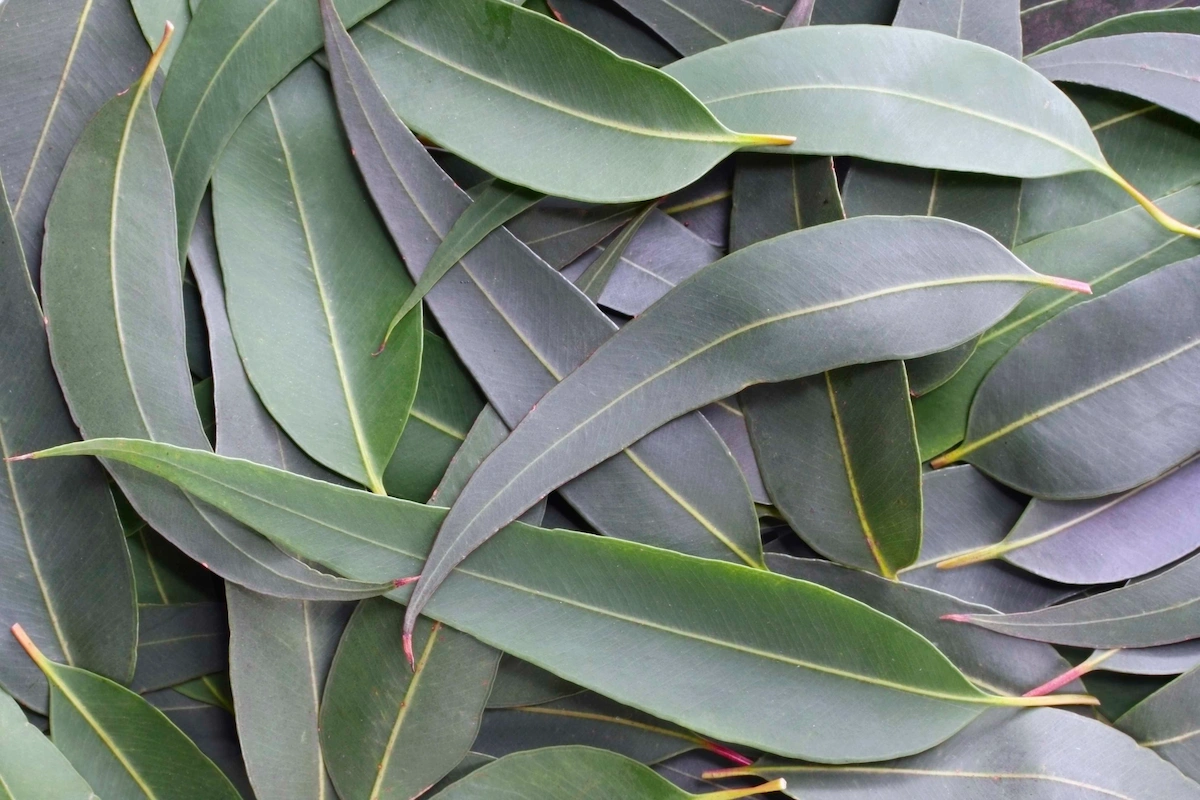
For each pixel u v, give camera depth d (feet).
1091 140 1.50
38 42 1.47
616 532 1.49
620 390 1.46
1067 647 1.53
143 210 1.45
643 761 1.51
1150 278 1.50
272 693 1.47
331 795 1.48
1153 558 1.51
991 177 1.52
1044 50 1.54
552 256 1.51
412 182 1.47
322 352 1.47
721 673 1.46
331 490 1.43
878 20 1.55
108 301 1.44
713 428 1.49
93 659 1.47
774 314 1.46
